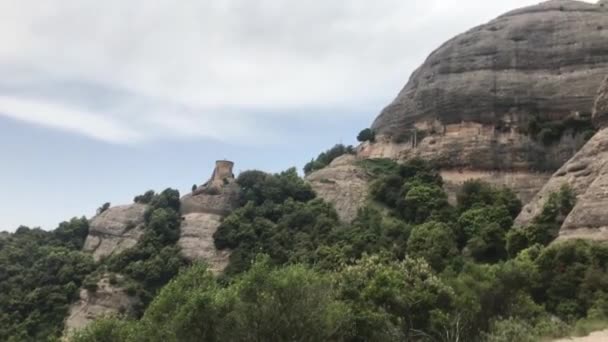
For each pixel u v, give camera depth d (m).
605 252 48.28
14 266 89.31
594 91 89.62
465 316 39.41
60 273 85.25
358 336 37.38
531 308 42.12
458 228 72.94
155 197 102.62
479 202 78.62
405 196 85.38
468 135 95.12
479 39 103.44
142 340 35.28
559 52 96.06
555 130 88.75
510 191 82.31
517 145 90.94
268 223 87.94
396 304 39.03
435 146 97.44
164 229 91.56
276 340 31.08
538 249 53.88
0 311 79.00
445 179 93.44
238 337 30.81
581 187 63.03
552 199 62.97
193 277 36.72
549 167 87.38
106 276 82.06
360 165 101.75
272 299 31.02
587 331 35.38
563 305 45.06
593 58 93.12
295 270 32.84
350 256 68.38
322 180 99.50
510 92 95.38
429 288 40.06
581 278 46.44
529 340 34.09
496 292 42.28
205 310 30.56
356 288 40.81
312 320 31.53
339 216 89.94
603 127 69.38
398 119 107.12
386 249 68.44
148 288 80.75
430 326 38.25
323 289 33.59
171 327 32.59
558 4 104.00
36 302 79.38
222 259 85.44
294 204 92.38
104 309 77.19
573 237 55.50
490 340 35.25
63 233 103.56
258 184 98.69
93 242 101.19
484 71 99.44
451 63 103.62
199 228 91.88
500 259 63.06
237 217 90.31
